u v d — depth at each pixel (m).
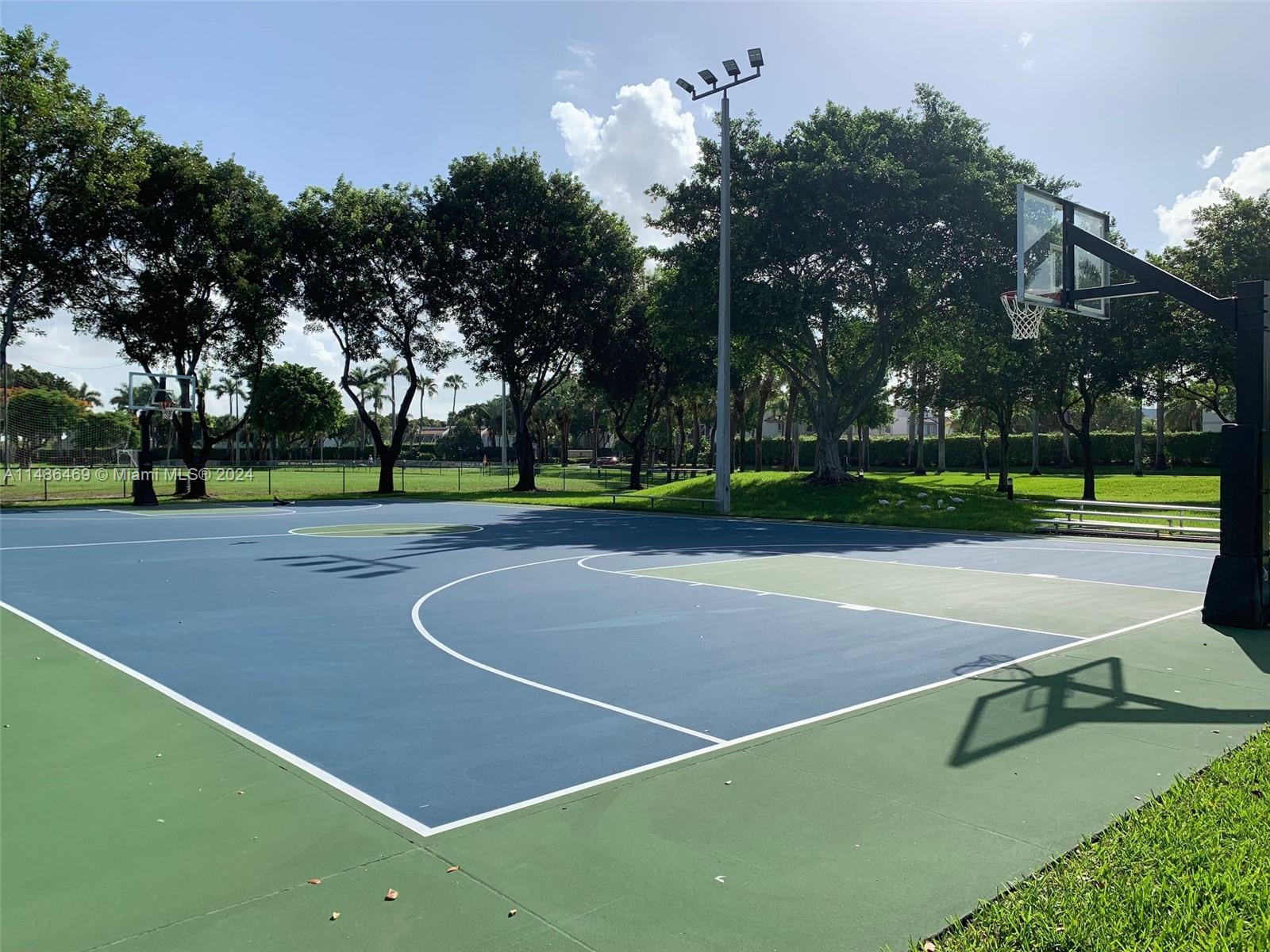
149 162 34.25
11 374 88.94
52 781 5.16
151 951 3.31
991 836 4.32
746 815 4.60
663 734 5.98
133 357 36.75
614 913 3.59
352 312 38.84
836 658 8.28
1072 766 5.34
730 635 9.38
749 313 28.89
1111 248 11.35
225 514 29.64
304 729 6.15
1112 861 3.95
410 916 3.56
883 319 31.95
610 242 42.81
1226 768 5.14
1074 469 62.31
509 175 40.31
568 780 5.12
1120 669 7.81
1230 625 9.80
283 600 11.81
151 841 4.31
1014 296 14.97
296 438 115.38
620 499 36.34
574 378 53.31
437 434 165.50
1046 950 3.26
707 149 31.91
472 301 41.38
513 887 3.82
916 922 3.50
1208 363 28.34
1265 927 3.30
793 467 65.06
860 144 27.97
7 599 11.96
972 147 28.83
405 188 40.34
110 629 9.83
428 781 5.12
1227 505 9.91
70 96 32.84
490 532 22.95
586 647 8.77
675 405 66.88
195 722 6.32
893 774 5.19
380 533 22.38
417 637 9.31
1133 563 16.02
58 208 32.19
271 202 37.31
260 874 3.95
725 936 3.40
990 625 9.92
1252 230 28.92
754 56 25.92
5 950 3.31
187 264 34.97
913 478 54.06
